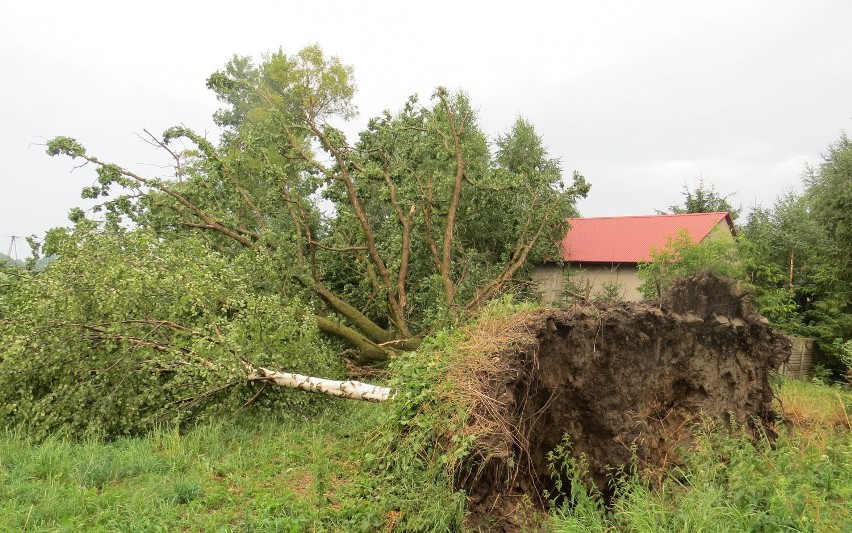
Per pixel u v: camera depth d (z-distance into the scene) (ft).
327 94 75.15
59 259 28.78
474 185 40.34
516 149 65.98
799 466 19.83
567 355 20.94
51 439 21.72
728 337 24.97
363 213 38.24
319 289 36.78
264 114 78.84
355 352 36.63
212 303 27.58
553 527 16.29
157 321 25.54
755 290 53.01
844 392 39.06
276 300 29.73
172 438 22.12
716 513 15.52
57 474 18.28
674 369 23.58
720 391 24.41
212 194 38.09
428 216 37.83
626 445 20.85
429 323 36.24
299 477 19.52
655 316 22.52
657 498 17.79
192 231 36.76
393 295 37.47
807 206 72.13
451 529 15.26
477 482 16.81
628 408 21.50
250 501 17.17
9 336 24.07
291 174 38.96
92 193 35.65
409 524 15.21
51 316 24.29
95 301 24.90
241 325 27.04
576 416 21.12
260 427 25.30
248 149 37.68
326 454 21.35
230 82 39.96
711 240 46.78
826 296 57.67
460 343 20.61
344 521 15.88
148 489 17.51
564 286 55.93
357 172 38.27
